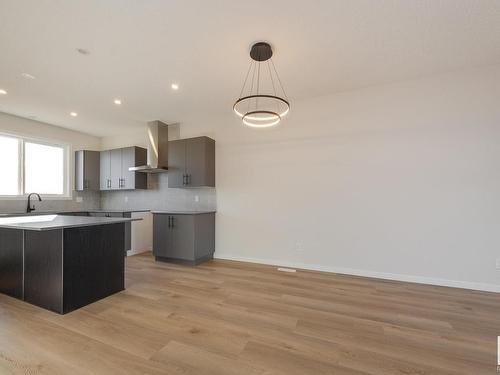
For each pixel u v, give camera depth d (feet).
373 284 9.50
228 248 13.53
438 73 9.46
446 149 9.33
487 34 7.15
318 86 10.53
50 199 15.60
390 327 6.35
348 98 10.96
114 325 6.40
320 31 7.03
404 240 9.91
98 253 8.11
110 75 9.46
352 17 6.50
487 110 8.83
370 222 10.48
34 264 7.67
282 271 11.25
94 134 17.83
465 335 5.99
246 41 7.48
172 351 5.33
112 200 18.07
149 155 14.75
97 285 8.04
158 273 10.97
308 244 11.63
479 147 8.89
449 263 9.23
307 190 11.71
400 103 10.06
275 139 12.46
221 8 6.17
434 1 5.98
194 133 14.78
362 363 4.99
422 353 5.30
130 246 14.67
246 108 12.82
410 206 9.83
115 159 16.61
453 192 9.20
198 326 6.37
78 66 8.79
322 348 5.47
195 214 12.39
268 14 6.38
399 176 10.02
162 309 7.36
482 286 8.79
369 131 10.57
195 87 10.56
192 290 8.89
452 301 7.89
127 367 4.82
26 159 14.82
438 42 7.54
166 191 16.06
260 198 12.78
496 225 8.66
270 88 10.70
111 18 6.45
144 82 10.07
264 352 5.32
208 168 13.48
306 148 11.77
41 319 6.73
